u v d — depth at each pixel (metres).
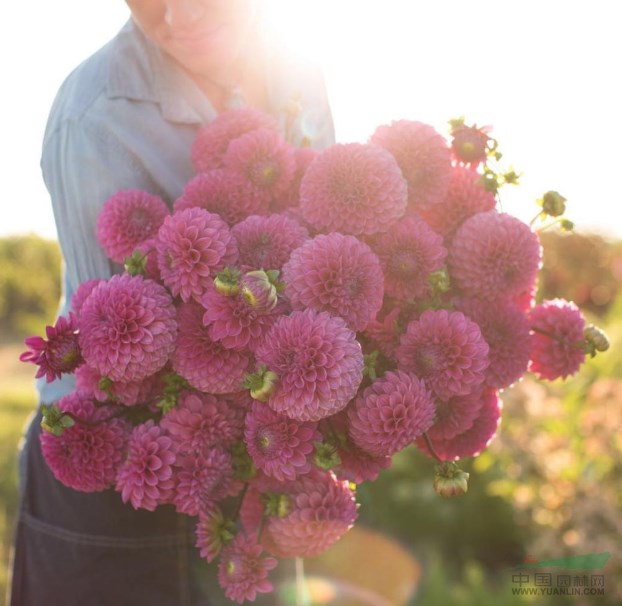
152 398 1.11
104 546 1.29
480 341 1.04
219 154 1.22
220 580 1.10
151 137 1.29
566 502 2.78
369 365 1.03
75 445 1.09
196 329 1.02
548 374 1.23
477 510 3.27
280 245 1.05
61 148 1.26
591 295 7.13
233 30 1.27
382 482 3.38
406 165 1.14
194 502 1.04
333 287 0.98
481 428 1.21
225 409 1.06
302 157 1.20
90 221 1.26
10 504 3.41
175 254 1.00
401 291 1.10
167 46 1.26
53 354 1.02
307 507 1.06
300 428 1.00
